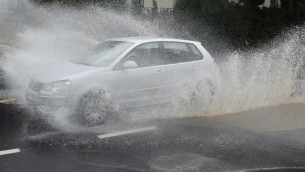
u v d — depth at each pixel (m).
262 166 6.90
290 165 6.98
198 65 11.27
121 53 9.98
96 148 7.68
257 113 10.66
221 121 9.85
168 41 10.91
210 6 21.66
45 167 6.64
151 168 6.70
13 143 7.82
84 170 6.54
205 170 6.65
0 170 6.45
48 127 9.02
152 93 10.30
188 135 8.66
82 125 9.22
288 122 9.80
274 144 8.13
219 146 7.96
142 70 10.05
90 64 10.02
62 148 7.63
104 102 9.38
